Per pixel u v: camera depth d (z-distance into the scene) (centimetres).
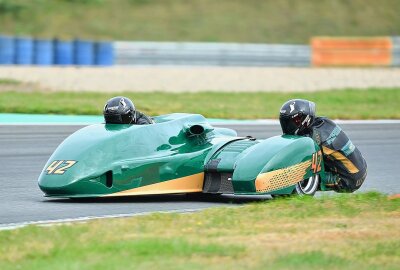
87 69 11031
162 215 2777
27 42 10975
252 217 2769
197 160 3319
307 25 16112
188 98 8381
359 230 2584
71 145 3225
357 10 16850
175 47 12825
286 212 2862
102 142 3170
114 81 9881
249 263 2091
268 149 3219
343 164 3450
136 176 3156
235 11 16438
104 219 2767
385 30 16275
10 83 9006
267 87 10006
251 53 13188
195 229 2556
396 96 9056
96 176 3105
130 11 16075
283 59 13338
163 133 3297
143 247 2225
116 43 12588
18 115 6600
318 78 11194
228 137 3588
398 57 13675
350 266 2102
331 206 3000
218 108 7494
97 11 15875
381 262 2169
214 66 12925
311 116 3391
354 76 11544
